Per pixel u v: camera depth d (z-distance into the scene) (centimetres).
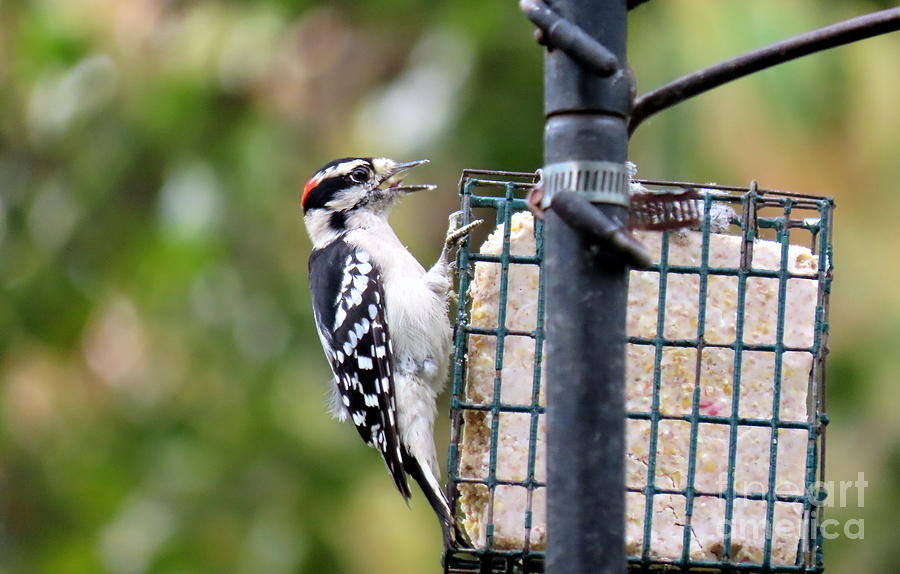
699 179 1117
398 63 1429
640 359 822
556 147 529
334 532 1340
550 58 533
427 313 998
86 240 1459
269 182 1395
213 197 1395
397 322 1002
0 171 1495
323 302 1037
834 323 1193
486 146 1352
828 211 828
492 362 834
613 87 528
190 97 1406
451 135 1353
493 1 1372
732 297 823
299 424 1381
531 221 838
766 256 822
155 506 1377
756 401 820
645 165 1126
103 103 1441
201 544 1349
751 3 1128
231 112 1423
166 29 1443
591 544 525
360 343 1008
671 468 816
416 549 1325
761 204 831
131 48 1438
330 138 1405
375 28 1435
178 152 1416
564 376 530
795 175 1123
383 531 1331
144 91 1422
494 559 823
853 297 1177
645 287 825
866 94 1133
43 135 1466
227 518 1357
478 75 1361
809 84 1118
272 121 1412
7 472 1439
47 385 1469
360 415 1009
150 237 1437
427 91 1366
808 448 813
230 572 1340
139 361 1446
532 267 838
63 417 1458
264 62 1417
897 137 1138
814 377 816
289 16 1438
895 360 1190
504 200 848
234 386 1402
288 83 1422
